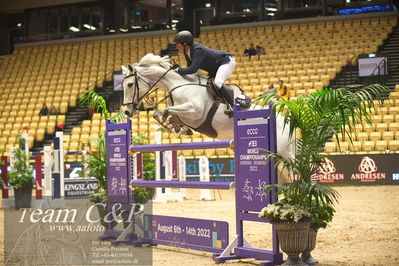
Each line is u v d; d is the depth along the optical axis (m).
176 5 29.61
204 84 7.42
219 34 26.67
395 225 8.81
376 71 20.47
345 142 17.22
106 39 29.50
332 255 6.68
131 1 30.23
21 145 13.80
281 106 6.05
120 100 23.34
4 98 25.66
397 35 23.78
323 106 5.96
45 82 26.00
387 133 17.17
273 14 28.03
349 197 13.22
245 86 20.92
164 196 13.87
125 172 8.15
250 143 6.50
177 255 7.18
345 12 26.69
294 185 5.91
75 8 31.09
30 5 31.31
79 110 24.14
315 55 22.92
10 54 31.42
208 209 12.07
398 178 16.05
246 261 6.62
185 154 18.61
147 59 7.62
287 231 5.88
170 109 7.03
